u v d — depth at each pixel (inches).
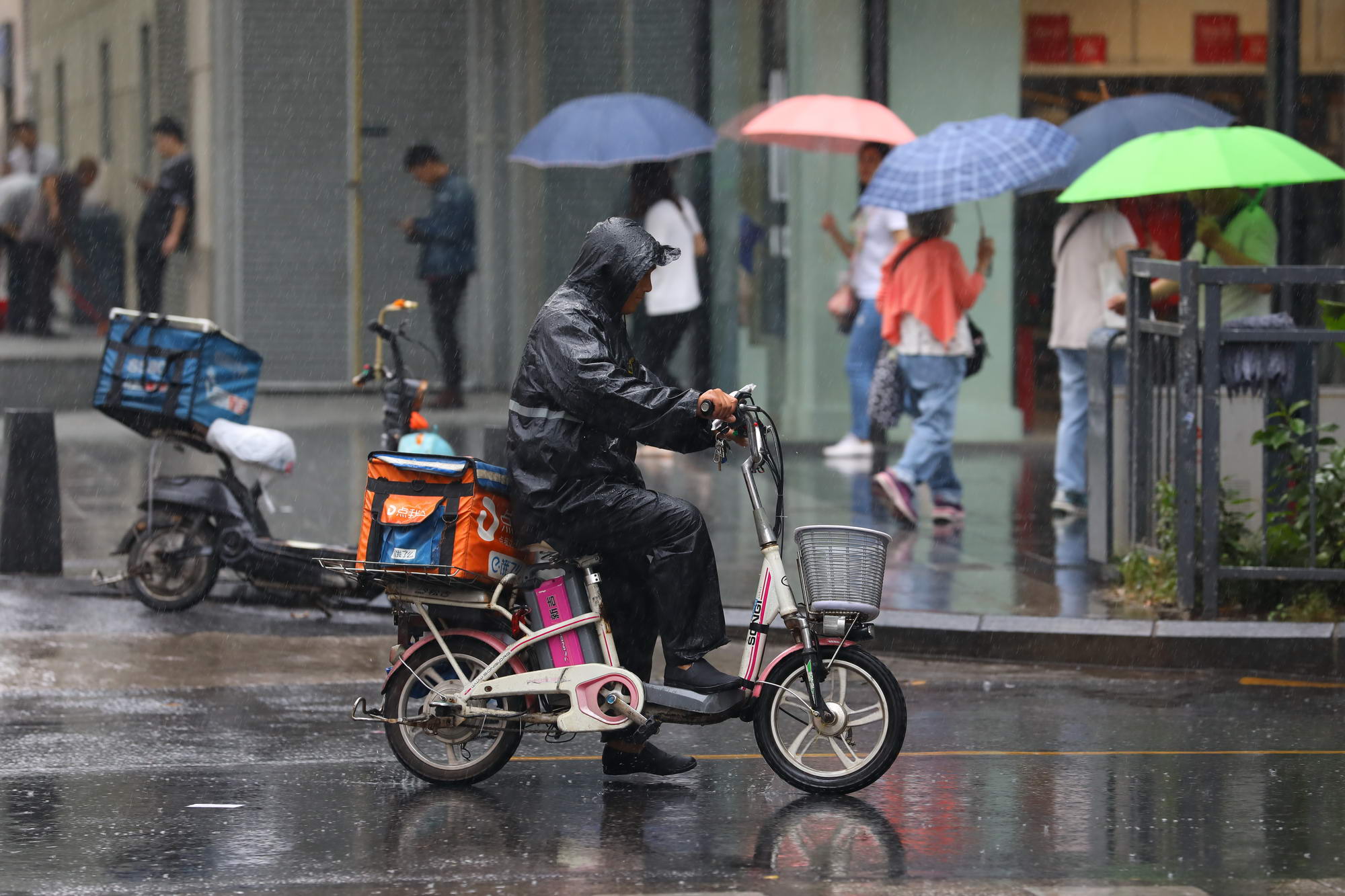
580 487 751.7
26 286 2343.8
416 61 2250.2
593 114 1863.9
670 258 770.2
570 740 835.4
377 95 2249.0
